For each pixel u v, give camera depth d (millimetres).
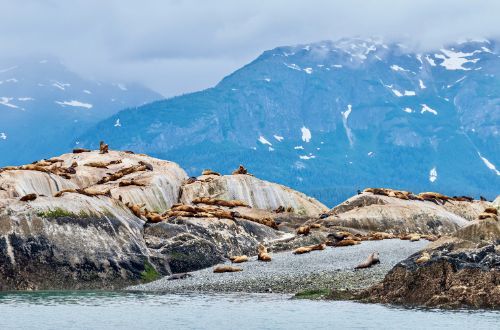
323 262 112562
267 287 101125
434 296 84938
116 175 153000
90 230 113625
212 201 151625
